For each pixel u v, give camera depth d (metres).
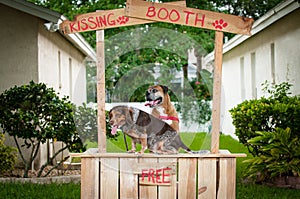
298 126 7.90
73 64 14.55
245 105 8.43
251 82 14.11
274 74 11.73
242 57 15.59
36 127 8.09
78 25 4.77
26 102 7.89
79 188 7.44
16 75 9.58
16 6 9.15
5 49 9.58
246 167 8.85
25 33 9.57
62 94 12.38
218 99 4.71
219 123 4.75
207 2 24.17
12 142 9.34
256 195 7.03
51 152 10.14
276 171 7.47
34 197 6.89
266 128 8.12
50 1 25.11
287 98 8.62
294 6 9.16
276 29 11.29
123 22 4.77
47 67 10.39
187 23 4.71
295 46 9.82
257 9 25.06
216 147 4.79
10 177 8.26
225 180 4.79
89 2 24.81
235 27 4.70
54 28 9.38
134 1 4.66
